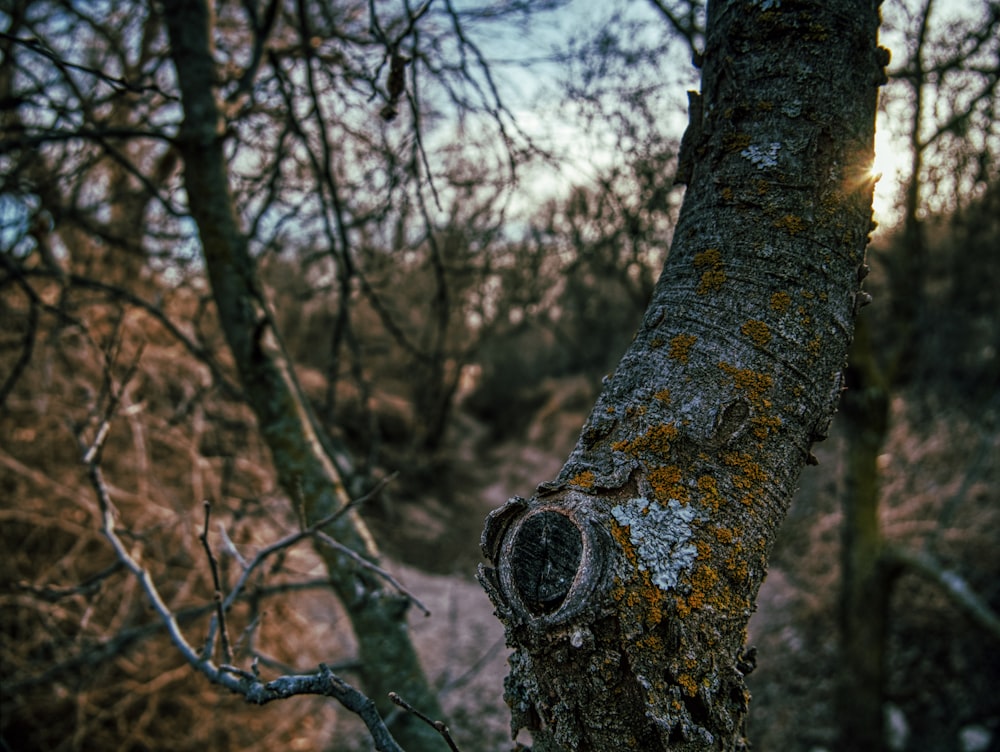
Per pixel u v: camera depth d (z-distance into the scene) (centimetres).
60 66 205
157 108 381
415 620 860
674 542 103
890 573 609
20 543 510
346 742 625
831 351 113
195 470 509
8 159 410
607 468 109
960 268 755
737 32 121
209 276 303
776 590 952
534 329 1508
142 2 379
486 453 1794
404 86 225
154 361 563
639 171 330
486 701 694
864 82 119
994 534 798
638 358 117
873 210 121
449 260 488
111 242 397
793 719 706
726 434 108
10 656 411
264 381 298
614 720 100
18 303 506
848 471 632
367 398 394
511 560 105
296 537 199
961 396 903
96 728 470
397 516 1159
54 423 537
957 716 666
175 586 518
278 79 282
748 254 114
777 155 115
